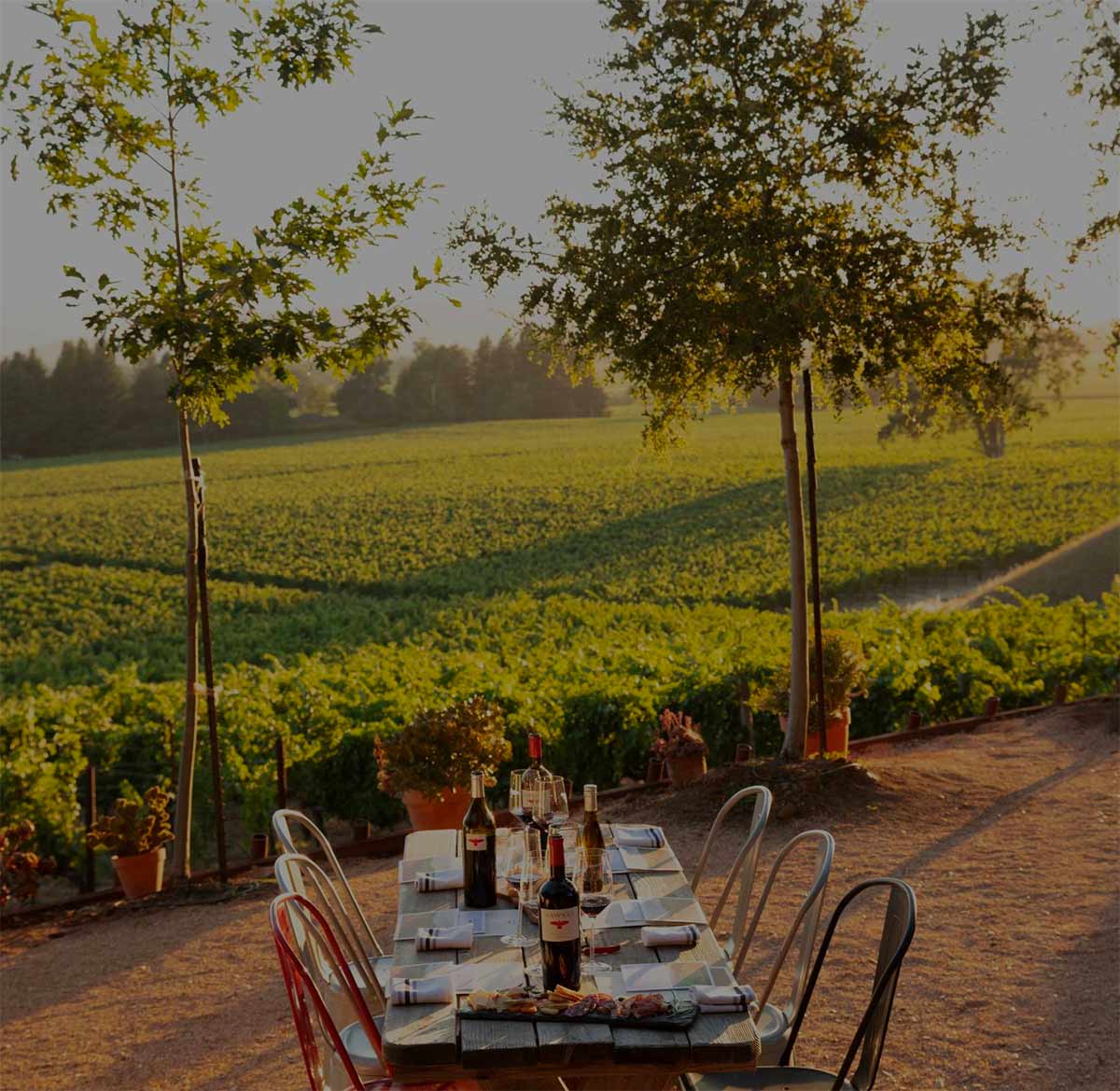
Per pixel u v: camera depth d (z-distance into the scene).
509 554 42.28
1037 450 66.69
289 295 6.83
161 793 7.82
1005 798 8.07
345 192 6.80
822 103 7.88
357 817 10.49
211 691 7.72
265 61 6.96
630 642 16.88
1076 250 9.12
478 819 3.69
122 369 124.62
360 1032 3.60
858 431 88.38
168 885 7.90
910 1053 4.37
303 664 14.14
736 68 7.84
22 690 19.97
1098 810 7.61
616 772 10.79
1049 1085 4.03
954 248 8.09
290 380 7.02
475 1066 2.63
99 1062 4.92
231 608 34.03
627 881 3.89
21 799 9.29
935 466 59.31
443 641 22.75
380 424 119.75
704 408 8.70
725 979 3.03
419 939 3.34
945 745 10.10
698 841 7.68
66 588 38.75
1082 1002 4.68
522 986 2.99
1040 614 14.07
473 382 123.81
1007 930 5.60
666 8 7.83
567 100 8.03
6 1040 5.32
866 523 43.00
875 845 7.21
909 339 8.05
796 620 8.71
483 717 7.96
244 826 11.15
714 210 7.74
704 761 9.12
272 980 5.77
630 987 2.99
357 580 38.47
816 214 8.05
